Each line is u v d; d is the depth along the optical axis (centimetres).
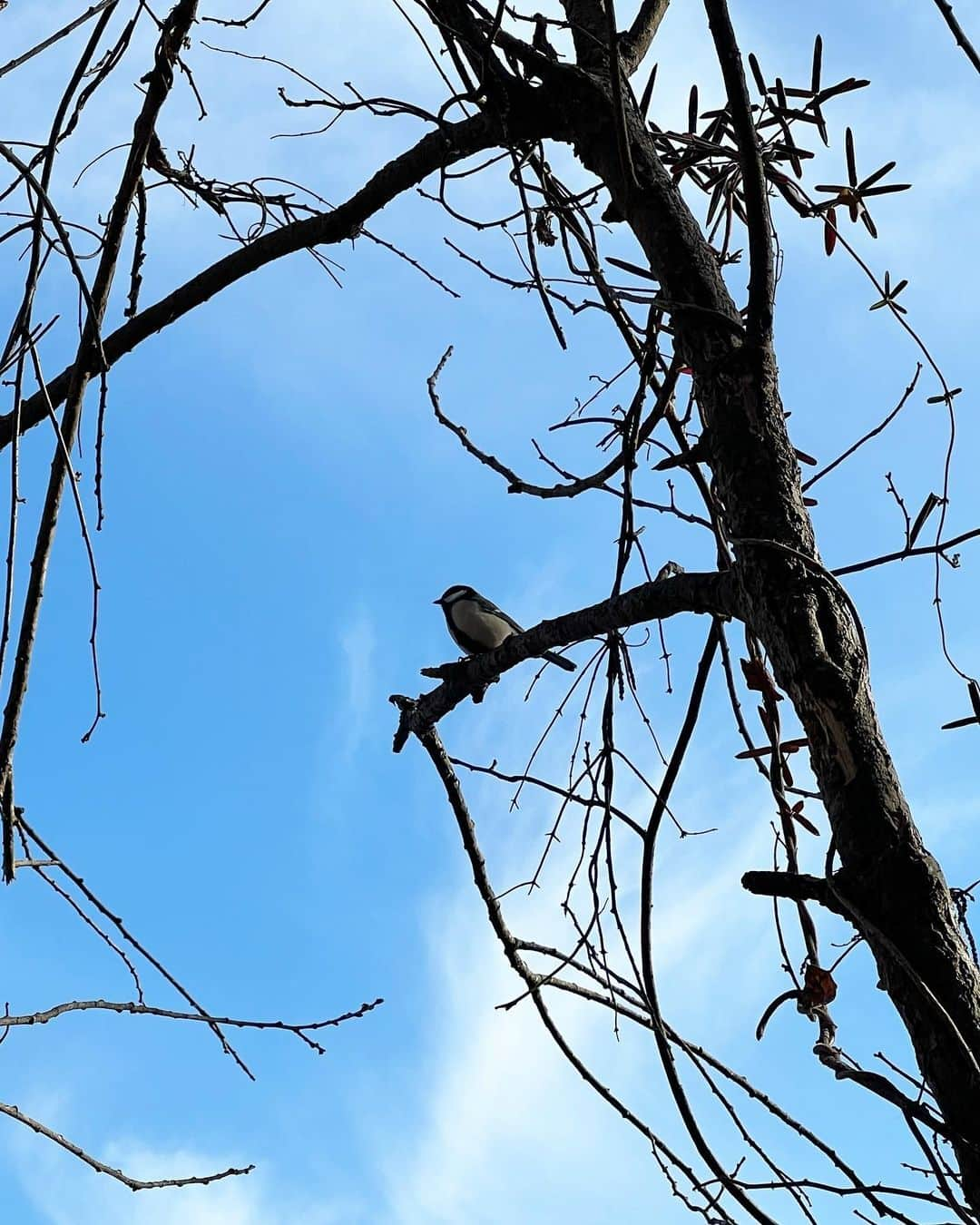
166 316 320
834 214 305
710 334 266
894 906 221
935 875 223
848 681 234
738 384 259
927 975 217
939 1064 212
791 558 245
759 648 307
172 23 264
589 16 316
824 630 239
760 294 258
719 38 248
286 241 317
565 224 324
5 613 198
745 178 253
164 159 309
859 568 285
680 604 292
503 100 289
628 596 309
